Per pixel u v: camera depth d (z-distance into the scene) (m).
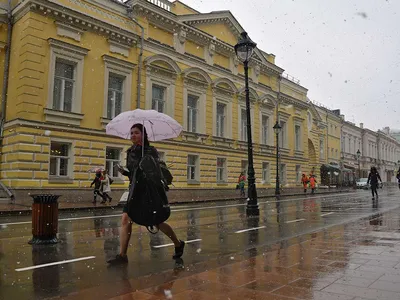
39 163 18.16
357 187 51.94
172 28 25.81
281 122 38.72
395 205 17.61
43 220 7.58
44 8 18.67
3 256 6.36
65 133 19.28
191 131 27.48
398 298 3.59
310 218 12.43
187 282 4.27
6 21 19.58
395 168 91.69
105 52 21.62
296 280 4.29
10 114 18.91
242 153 31.50
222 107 30.69
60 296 4.12
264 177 35.22
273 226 10.40
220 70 29.80
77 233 9.19
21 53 18.53
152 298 3.69
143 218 5.33
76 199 19.38
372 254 5.75
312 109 45.94
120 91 22.69
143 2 23.42
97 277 4.98
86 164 20.05
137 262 5.83
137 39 23.17
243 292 3.85
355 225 9.66
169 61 25.20
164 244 7.46
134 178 5.34
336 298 3.60
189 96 27.52
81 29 20.41
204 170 27.64
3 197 17.31
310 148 46.88
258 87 34.34
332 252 5.96
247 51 14.64
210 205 19.80
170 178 5.54
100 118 20.98
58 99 19.69
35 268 5.51
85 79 20.47
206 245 7.36
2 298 4.14
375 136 79.38
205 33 28.12
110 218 12.74
